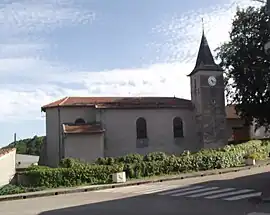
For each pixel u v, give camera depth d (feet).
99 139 120.67
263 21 124.67
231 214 42.50
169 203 53.78
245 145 116.57
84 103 129.18
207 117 132.26
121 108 127.65
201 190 64.95
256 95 129.90
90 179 91.50
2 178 96.27
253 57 128.26
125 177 91.56
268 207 46.24
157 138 130.00
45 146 130.82
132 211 48.62
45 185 89.35
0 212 55.31
